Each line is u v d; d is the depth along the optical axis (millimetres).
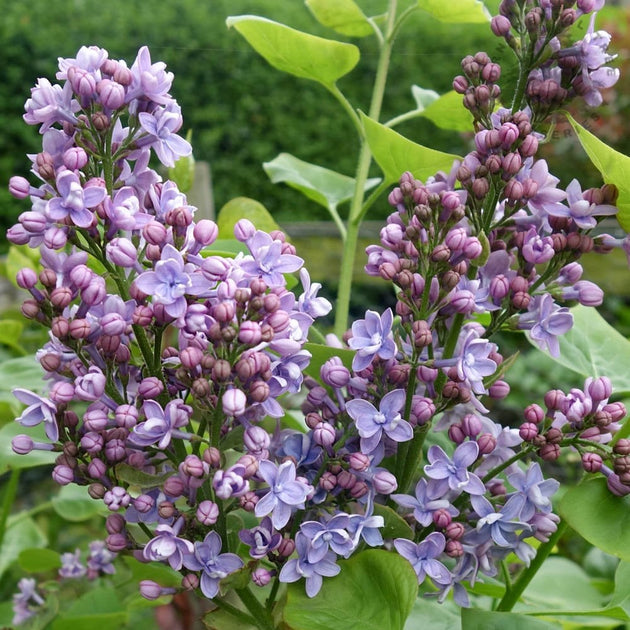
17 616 592
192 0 1682
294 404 443
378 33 498
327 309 291
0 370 463
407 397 295
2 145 1619
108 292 338
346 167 1736
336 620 281
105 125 269
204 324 262
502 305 304
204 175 647
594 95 302
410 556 291
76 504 580
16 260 592
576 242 298
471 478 290
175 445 285
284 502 268
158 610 511
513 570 419
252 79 1685
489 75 313
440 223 291
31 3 1640
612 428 298
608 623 450
